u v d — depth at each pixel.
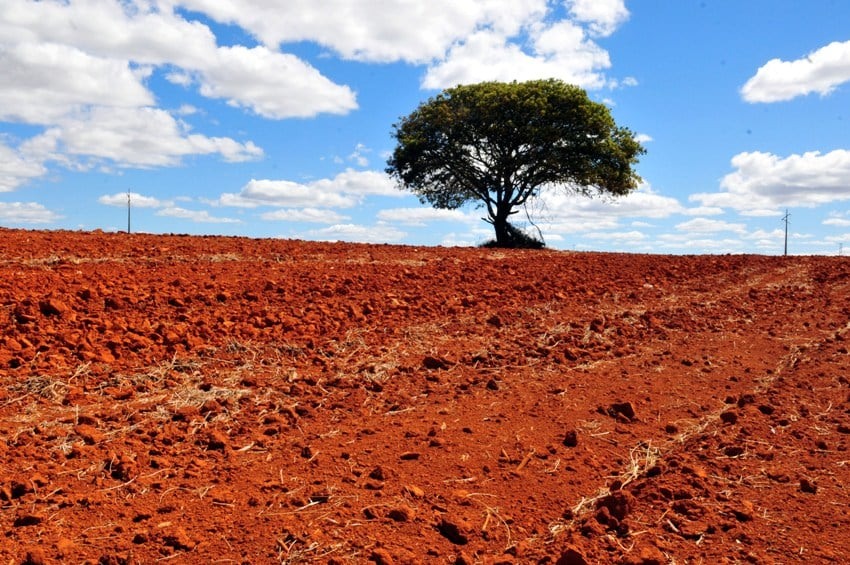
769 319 10.68
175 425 4.95
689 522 3.86
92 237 13.98
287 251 14.26
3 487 3.75
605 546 3.60
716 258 18.91
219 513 3.73
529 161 34.12
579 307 10.32
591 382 6.77
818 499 4.24
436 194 37.16
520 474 4.52
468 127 33.56
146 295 8.49
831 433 5.52
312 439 4.91
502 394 6.24
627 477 4.63
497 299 10.40
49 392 5.28
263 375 6.21
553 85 33.62
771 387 6.84
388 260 14.36
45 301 7.26
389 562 3.32
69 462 4.23
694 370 7.48
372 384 6.19
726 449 5.03
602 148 32.84
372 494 4.07
